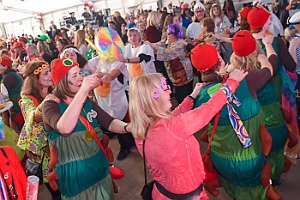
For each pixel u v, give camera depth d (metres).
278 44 2.36
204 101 1.77
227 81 1.56
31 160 2.53
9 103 2.32
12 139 2.67
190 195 1.49
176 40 3.88
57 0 16.72
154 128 1.40
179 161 1.40
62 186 1.90
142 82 1.39
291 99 2.64
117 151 4.08
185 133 1.38
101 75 2.19
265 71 1.80
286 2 6.22
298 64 2.78
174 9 9.71
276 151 2.43
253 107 1.77
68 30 11.86
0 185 1.25
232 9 7.87
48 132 1.86
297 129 2.79
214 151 1.95
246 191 1.99
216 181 2.11
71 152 1.85
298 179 2.76
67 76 1.81
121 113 3.57
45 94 2.53
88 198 1.94
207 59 1.73
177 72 3.95
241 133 1.74
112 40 2.78
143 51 3.58
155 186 1.59
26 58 6.99
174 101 5.58
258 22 2.36
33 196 1.32
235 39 1.91
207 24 4.08
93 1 15.58
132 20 8.48
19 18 18.83
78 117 1.68
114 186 2.25
